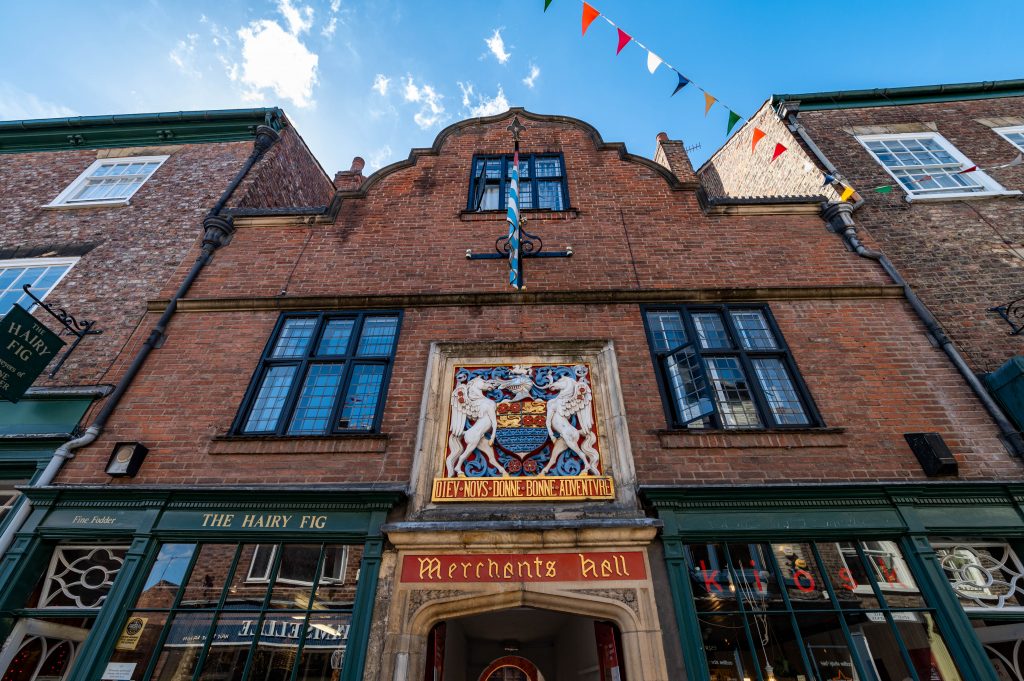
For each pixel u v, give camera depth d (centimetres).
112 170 981
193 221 834
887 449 524
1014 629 470
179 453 542
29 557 486
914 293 672
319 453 534
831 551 483
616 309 655
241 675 430
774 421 561
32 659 475
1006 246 720
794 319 639
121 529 491
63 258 789
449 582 450
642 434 538
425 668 427
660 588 445
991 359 602
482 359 606
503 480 509
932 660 429
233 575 471
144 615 460
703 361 581
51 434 564
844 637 434
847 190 755
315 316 670
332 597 462
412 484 504
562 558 461
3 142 1030
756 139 696
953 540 486
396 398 575
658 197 805
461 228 768
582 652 625
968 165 867
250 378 608
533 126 941
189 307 674
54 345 582
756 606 455
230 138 1030
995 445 522
